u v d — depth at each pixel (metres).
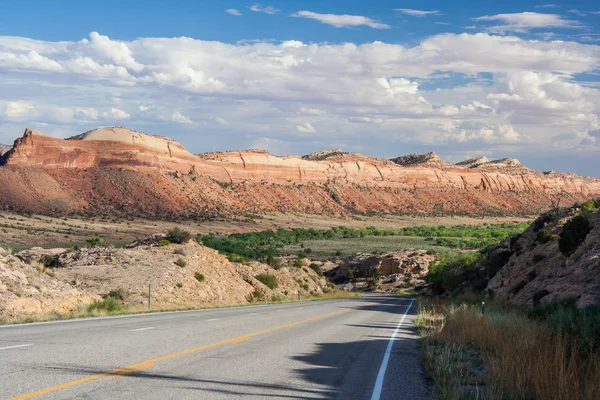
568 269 31.98
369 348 14.71
